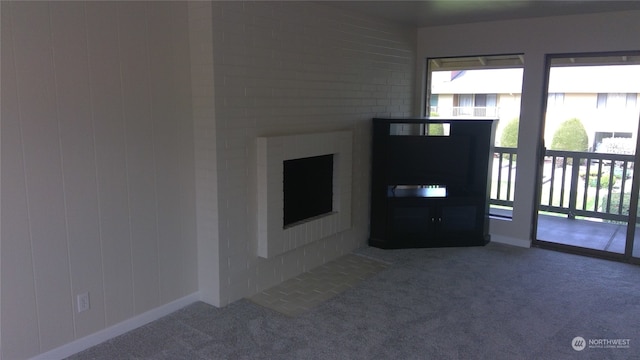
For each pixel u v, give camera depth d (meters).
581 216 5.61
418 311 3.29
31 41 2.33
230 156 3.24
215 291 3.33
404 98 5.14
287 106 3.65
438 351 2.75
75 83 2.53
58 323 2.60
